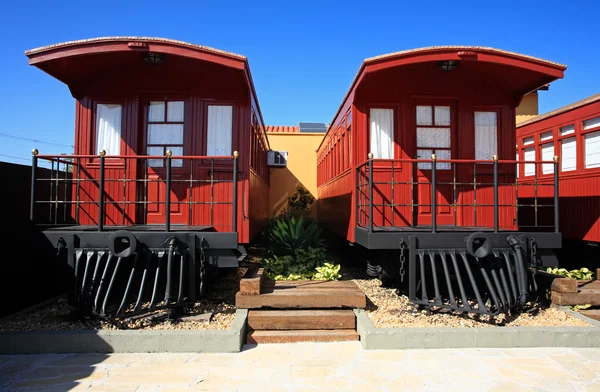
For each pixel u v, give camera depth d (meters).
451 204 5.45
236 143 5.45
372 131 5.69
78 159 5.10
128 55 5.00
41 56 4.75
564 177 6.72
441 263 4.93
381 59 4.87
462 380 3.21
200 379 3.22
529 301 5.01
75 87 5.44
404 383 3.16
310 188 13.14
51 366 3.47
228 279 6.23
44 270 5.22
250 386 3.10
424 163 5.68
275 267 5.80
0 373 3.33
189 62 5.30
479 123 5.77
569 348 3.92
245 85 5.33
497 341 3.91
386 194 5.61
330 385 3.12
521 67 4.91
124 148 5.43
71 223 5.41
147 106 5.53
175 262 4.67
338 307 4.60
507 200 5.73
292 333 4.12
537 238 4.67
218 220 5.42
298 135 13.27
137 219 5.43
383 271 5.19
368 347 3.85
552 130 7.08
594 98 6.00
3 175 4.55
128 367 3.46
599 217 5.95
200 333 3.81
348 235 6.27
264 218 9.18
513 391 3.03
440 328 3.97
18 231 4.75
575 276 5.83
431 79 5.72
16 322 4.22
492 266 4.48
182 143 5.49
